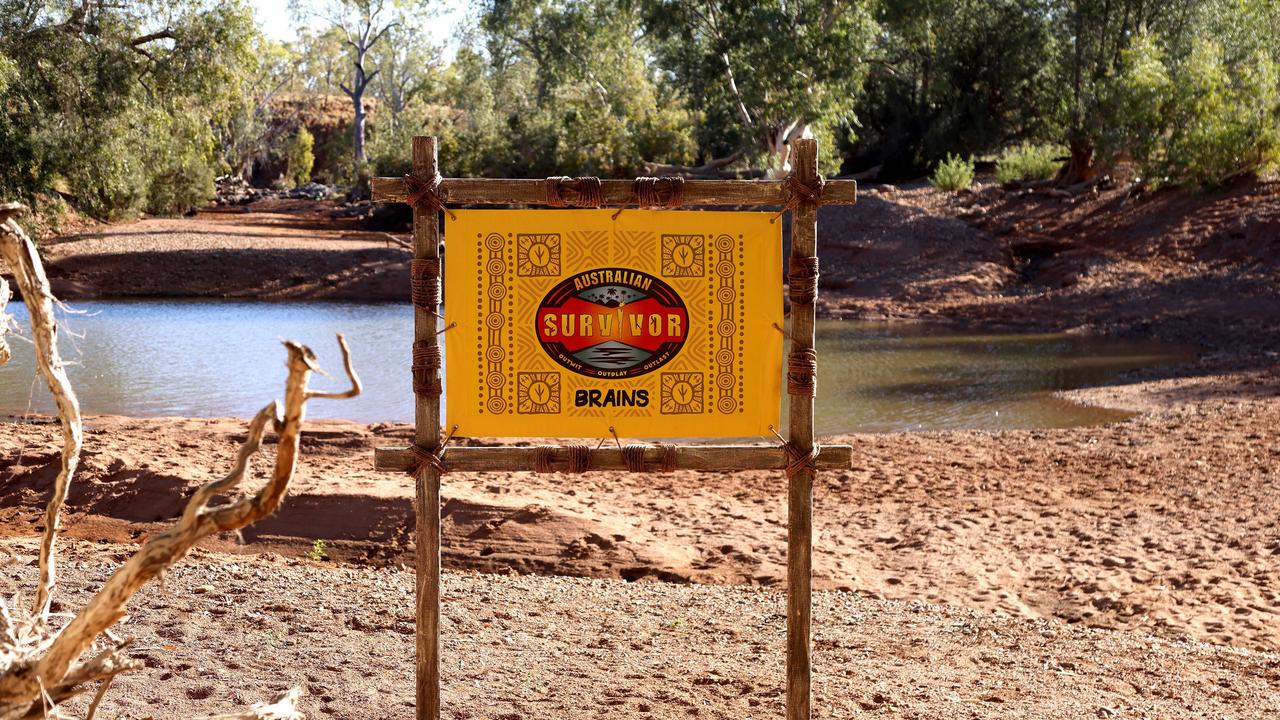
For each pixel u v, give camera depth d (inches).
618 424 177.0
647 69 2564.0
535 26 2650.1
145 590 275.3
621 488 472.7
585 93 2122.3
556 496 437.4
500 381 175.6
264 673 215.3
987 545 398.3
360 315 1325.0
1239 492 467.5
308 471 459.8
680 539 391.2
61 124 1203.9
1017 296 1354.6
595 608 294.2
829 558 374.3
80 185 1262.3
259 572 307.1
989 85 2028.8
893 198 1742.1
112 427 573.6
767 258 176.1
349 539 367.2
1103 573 363.3
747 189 174.4
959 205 1707.7
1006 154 2022.6
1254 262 1291.8
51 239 1673.2
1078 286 1334.9
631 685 223.6
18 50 1182.3
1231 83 1521.9
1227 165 1465.3
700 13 1847.9
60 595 264.2
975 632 289.4
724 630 278.1
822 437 624.4
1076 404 738.8
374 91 4148.6
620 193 172.7
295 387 103.0
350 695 205.2
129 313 1330.0
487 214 173.3
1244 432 594.6
